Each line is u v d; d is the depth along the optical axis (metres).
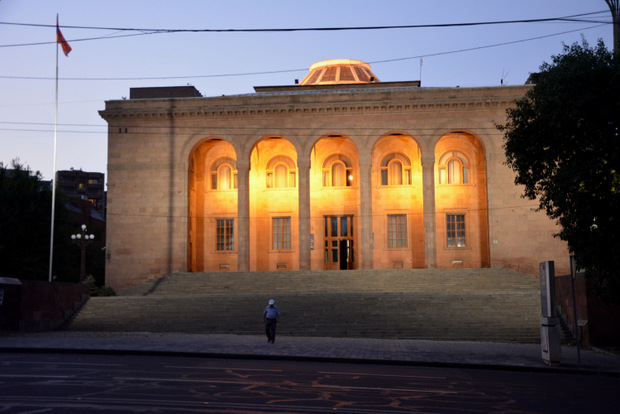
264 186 52.66
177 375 13.76
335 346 22.08
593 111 18.36
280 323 29.67
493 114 46.50
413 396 11.73
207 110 48.00
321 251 51.47
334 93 47.88
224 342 22.81
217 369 15.12
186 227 47.72
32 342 21.58
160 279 44.25
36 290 29.45
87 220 80.75
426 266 45.38
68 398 10.49
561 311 29.14
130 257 47.72
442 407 10.66
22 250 44.56
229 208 51.78
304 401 10.80
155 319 31.28
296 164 52.19
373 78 61.25
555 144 19.64
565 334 26.75
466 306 31.12
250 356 18.61
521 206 45.59
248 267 47.03
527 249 45.19
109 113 48.69
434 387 13.06
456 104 46.50
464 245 49.94
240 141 48.09
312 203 52.09
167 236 47.72
